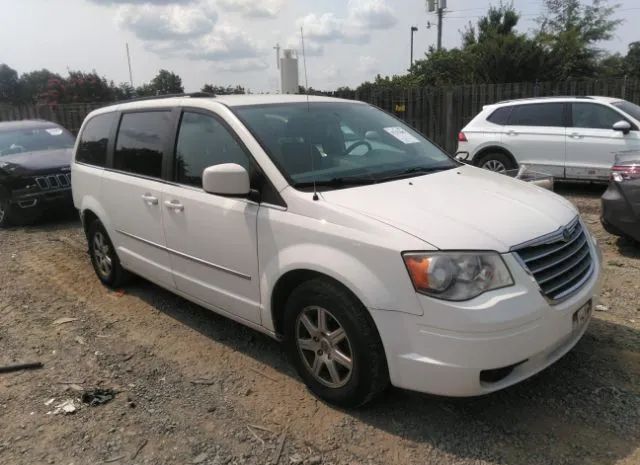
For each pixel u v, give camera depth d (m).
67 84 25.11
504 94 14.19
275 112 4.02
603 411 3.19
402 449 2.97
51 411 3.50
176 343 4.38
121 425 3.32
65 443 3.18
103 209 5.21
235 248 3.71
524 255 2.92
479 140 10.02
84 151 5.71
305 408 3.39
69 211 8.85
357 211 3.10
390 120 4.69
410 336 2.85
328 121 4.15
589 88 13.69
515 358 2.78
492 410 3.26
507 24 27.77
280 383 3.70
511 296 2.78
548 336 2.90
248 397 3.56
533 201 3.46
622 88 13.42
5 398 3.69
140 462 2.99
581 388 3.42
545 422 3.12
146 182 4.55
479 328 2.70
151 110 4.69
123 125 5.05
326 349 3.29
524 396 3.38
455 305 2.73
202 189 3.99
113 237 5.18
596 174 8.91
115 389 3.73
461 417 3.21
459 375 2.77
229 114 3.87
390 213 3.06
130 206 4.77
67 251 7.20
